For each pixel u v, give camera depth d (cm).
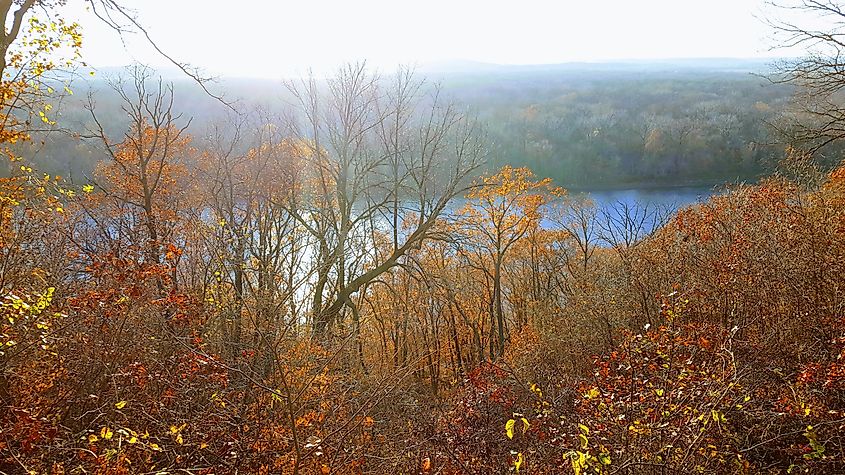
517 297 2898
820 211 1260
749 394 625
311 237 1911
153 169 1678
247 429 707
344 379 1037
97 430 659
